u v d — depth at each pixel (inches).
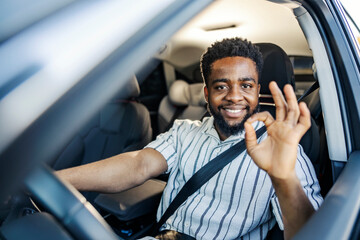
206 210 42.4
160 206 49.7
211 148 44.4
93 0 14.9
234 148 42.3
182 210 44.5
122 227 52.2
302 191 27.2
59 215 15.9
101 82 13.2
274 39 83.8
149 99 126.3
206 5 19.0
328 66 42.4
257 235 42.6
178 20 16.9
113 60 13.9
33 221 15.6
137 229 52.4
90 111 12.7
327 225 24.2
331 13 42.1
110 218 53.8
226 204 41.8
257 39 89.0
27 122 11.3
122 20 14.8
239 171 41.6
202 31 95.0
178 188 48.1
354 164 37.4
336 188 32.1
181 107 119.9
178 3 17.3
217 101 40.8
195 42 102.9
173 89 118.8
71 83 12.6
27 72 12.2
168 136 51.0
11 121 11.1
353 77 41.6
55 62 12.8
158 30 15.8
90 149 78.4
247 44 40.3
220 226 41.3
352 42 43.6
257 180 40.9
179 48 109.0
